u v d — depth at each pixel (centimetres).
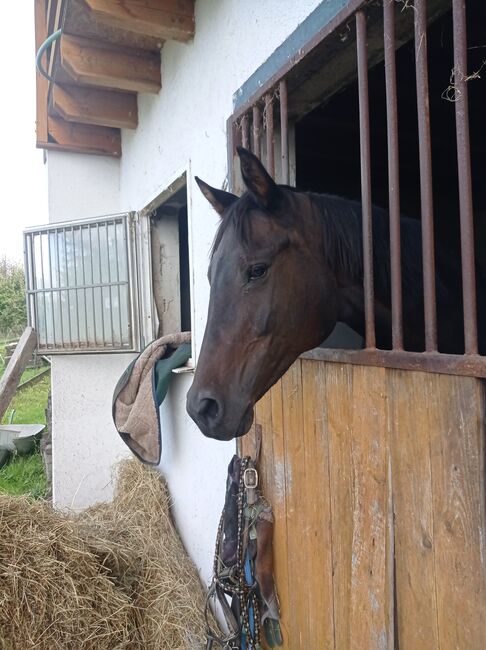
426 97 102
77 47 276
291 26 158
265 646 183
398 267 112
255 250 119
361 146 122
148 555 273
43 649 208
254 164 116
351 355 126
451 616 99
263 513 173
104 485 402
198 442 264
